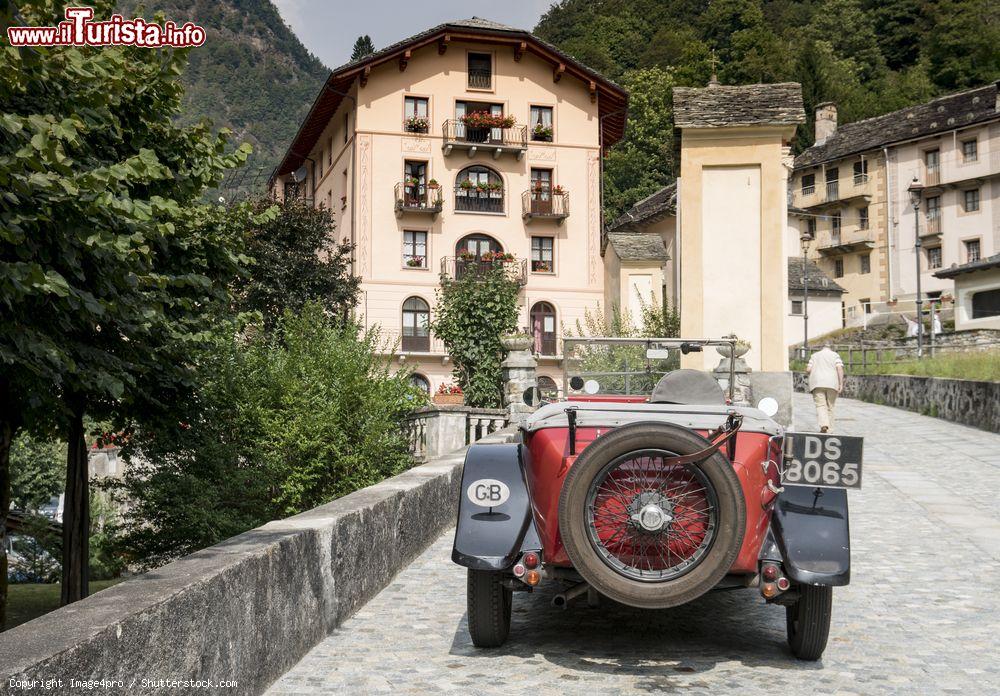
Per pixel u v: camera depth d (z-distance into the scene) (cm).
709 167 2014
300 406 1628
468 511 507
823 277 6241
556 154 4528
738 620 596
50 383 899
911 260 6156
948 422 2177
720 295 1992
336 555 577
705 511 452
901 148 6197
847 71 9400
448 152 4369
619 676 477
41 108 804
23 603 1631
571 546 449
